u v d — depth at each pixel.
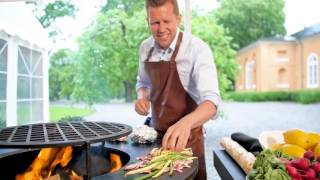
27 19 3.40
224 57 3.85
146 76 1.67
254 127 3.40
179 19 1.38
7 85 3.17
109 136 0.99
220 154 1.42
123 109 3.98
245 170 1.08
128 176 0.89
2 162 1.20
